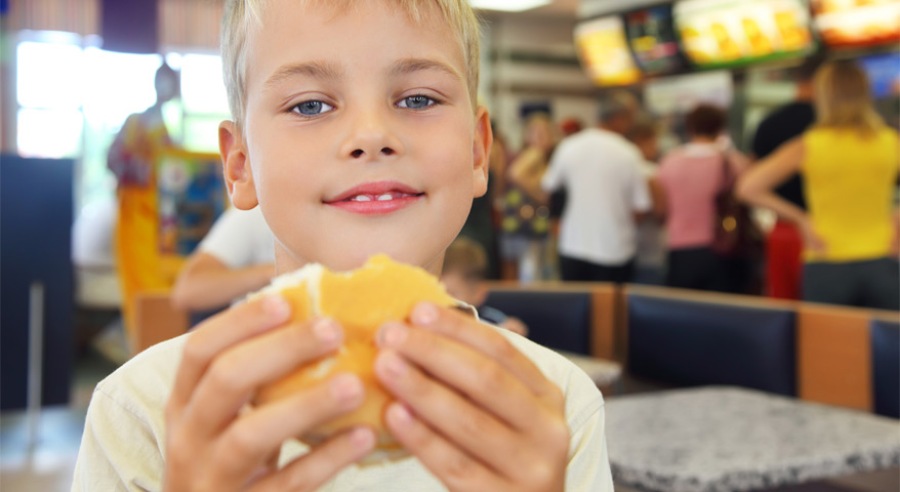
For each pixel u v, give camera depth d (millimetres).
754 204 3682
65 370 4223
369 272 542
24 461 3869
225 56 869
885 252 3473
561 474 535
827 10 6062
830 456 1484
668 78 7684
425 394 497
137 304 2734
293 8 725
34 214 4121
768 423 1729
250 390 491
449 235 743
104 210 6461
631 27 7613
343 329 516
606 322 3078
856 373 2289
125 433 830
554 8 8680
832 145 3418
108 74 8211
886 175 3441
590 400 954
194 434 497
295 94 720
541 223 5828
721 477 1378
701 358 2691
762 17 6508
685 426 1706
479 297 2752
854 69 3426
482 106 950
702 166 4691
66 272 4207
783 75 6848
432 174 724
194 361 513
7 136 8023
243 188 860
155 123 4418
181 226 4281
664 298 2861
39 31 8055
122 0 6477
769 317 2512
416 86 728
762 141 4336
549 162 5926
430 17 739
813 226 3529
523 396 526
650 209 5219
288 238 733
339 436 498
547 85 9289
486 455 512
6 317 4086
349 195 712
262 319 508
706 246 4711
